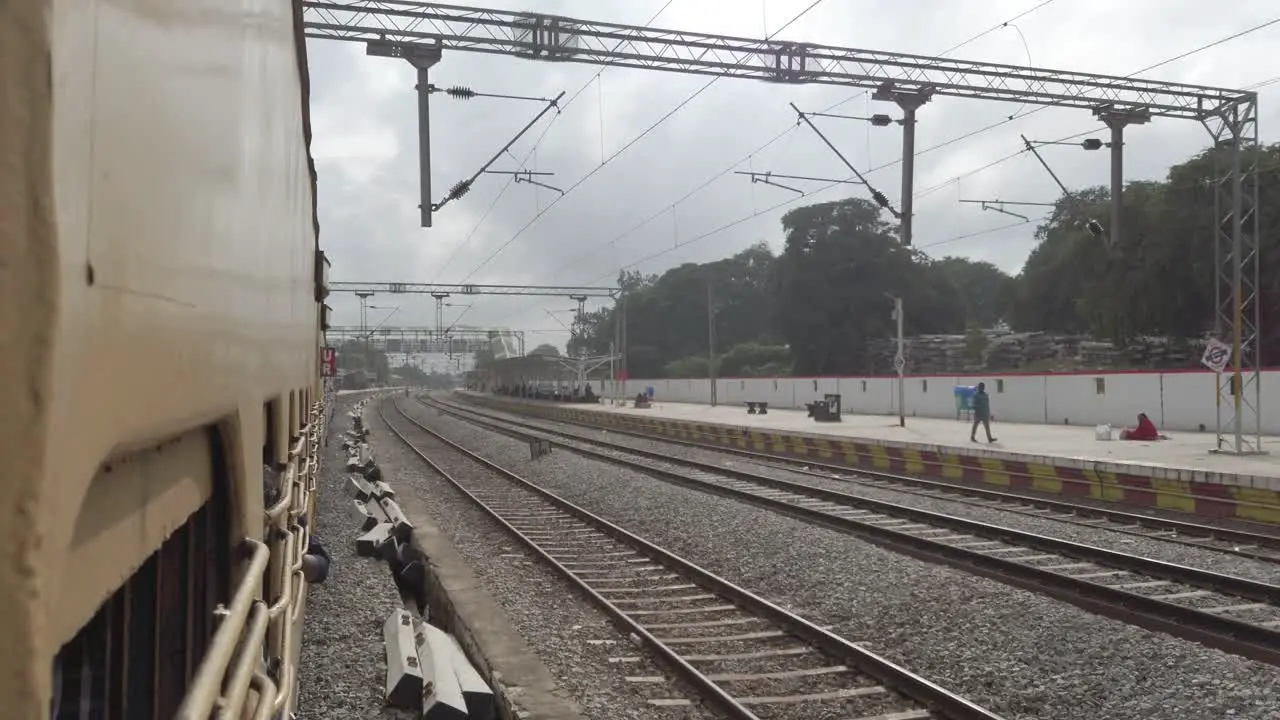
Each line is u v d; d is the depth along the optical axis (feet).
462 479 69.46
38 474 2.69
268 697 6.17
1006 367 150.51
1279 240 102.27
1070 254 135.33
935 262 237.25
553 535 44.06
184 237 4.88
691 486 59.72
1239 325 60.90
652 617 28.55
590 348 305.12
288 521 11.48
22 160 2.70
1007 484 58.54
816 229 197.88
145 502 4.59
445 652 22.31
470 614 28.96
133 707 6.54
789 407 149.38
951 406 111.14
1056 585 30.07
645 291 299.79
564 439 110.42
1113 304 122.52
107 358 3.40
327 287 40.32
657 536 43.34
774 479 59.88
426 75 51.65
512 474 69.26
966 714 19.57
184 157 4.90
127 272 3.70
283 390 12.12
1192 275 112.68
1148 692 20.88
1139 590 30.07
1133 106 62.03
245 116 7.41
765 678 22.70
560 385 214.48
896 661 24.12
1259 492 42.88
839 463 76.28
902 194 58.90
